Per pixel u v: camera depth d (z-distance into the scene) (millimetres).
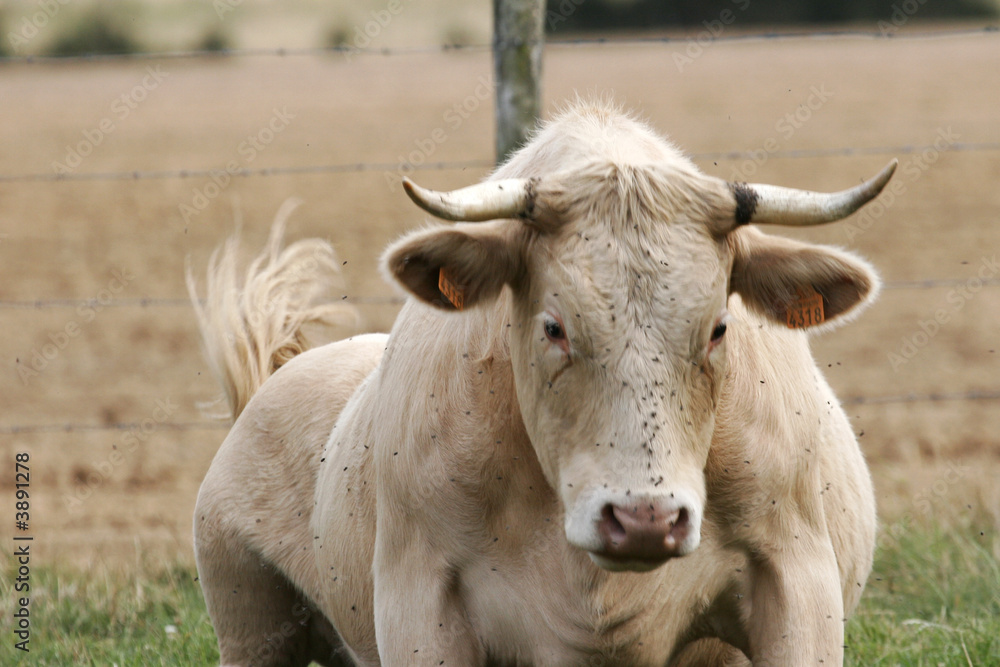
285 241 31469
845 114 55406
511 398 5961
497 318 6074
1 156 49188
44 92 89562
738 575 6098
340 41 79438
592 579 5895
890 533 10789
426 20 105125
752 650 6176
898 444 15547
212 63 129875
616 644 6055
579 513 5188
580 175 5582
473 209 5395
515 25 11273
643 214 5410
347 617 7238
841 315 5898
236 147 50438
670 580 5988
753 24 129625
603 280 5312
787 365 6211
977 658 8141
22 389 19906
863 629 8906
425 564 6215
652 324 5254
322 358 8281
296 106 70812
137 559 11359
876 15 128750
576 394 5352
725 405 5832
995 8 134125
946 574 9930
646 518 4988
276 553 7789
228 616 8141
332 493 7207
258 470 8047
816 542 6180
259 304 9227
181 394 19328
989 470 13891
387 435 6387
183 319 24875
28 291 26828
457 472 6016
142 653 9055
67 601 10305
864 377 19234
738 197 5523
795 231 31062
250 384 9102
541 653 6141
